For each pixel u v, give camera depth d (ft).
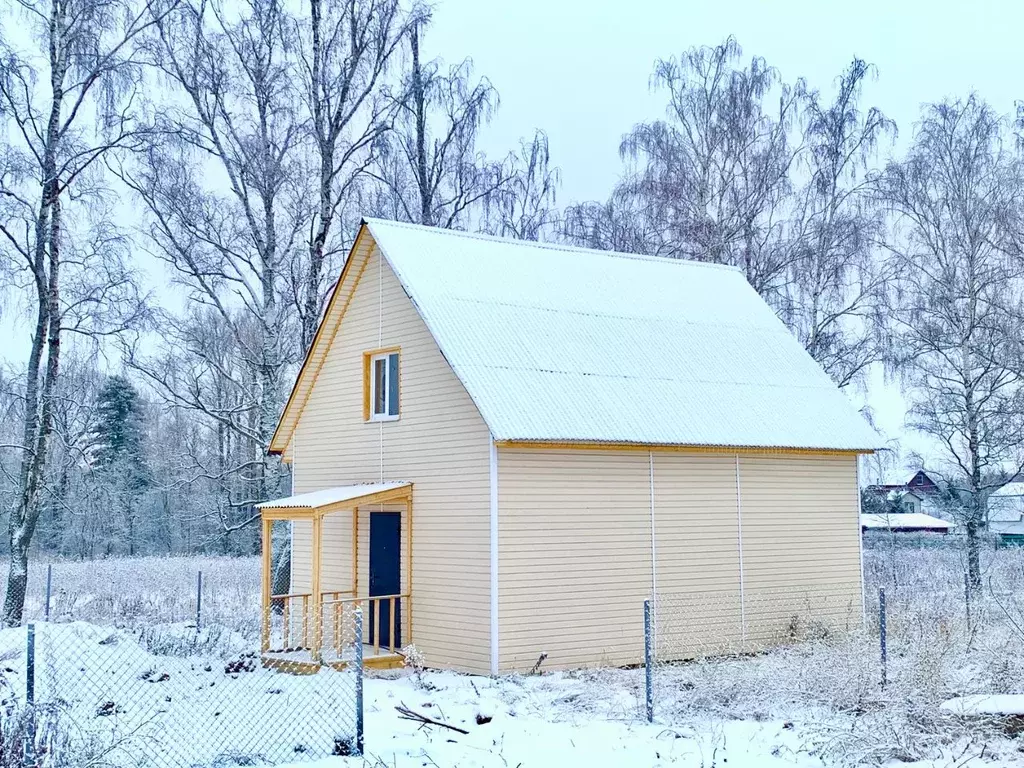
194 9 94.02
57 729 32.42
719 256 114.93
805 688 46.42
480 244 74.23
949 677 45.19
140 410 176.24
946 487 111.24
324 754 36.88
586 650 61.67
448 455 63.21
